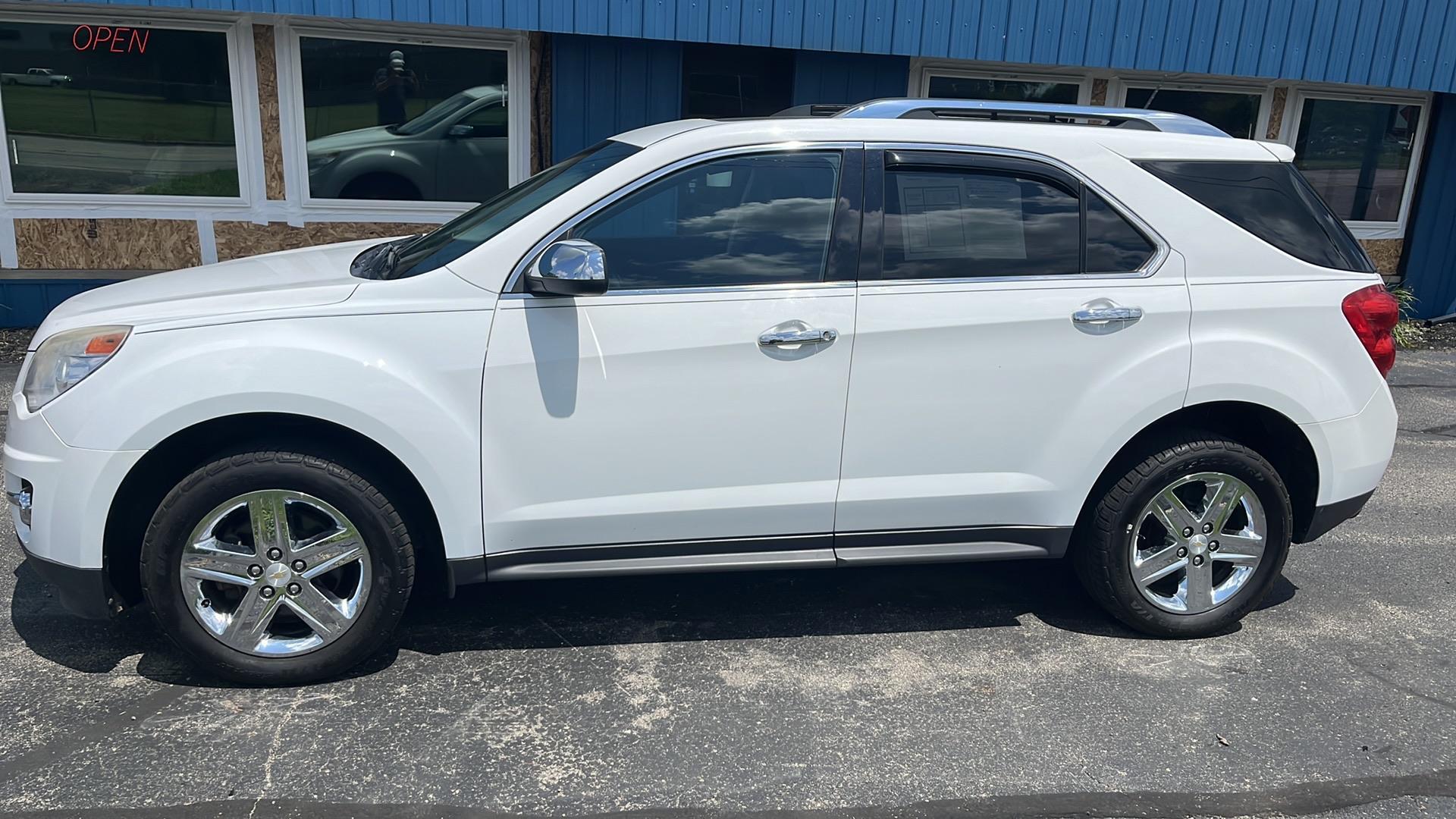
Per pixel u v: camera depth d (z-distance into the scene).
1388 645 3.90
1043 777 3.01
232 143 7.90
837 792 2.91
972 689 3.50
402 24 7.85
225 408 3.09
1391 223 10.45
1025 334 3.51
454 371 3.23
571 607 4.04
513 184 8.46
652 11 7.76
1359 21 8.92
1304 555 4.79
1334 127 10.06
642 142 3.58
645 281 3.37
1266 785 3.00
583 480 3.39
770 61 8.55
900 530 3.64
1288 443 3.85
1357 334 3.76
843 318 3.42
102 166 7.73
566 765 3.01
